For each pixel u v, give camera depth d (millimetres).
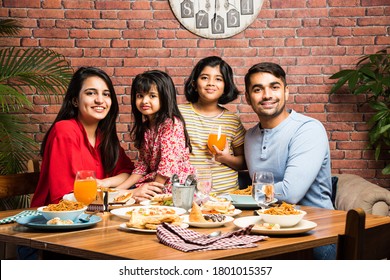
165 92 3033
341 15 4512
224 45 4520
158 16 4512
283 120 2879
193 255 1522
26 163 4406
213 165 3219
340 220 2070
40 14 4480
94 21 4512
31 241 1749
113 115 2896
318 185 2848
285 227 1856
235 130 3301
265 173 2107
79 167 2699
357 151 4531
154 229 1827
